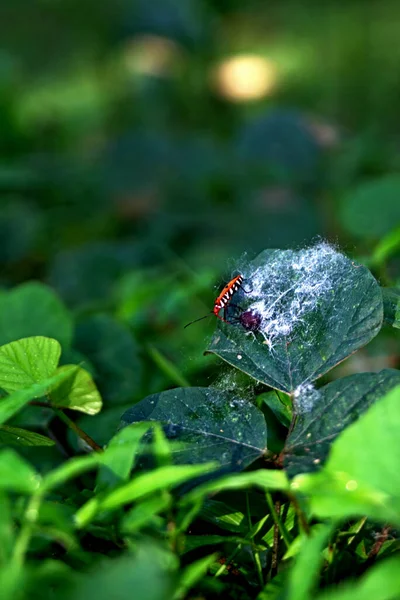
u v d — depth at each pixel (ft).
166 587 1.92
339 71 13.58
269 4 15.31
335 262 2.29
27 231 7.60
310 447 2.13
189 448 2.16
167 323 3.78
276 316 2.27
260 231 7.78
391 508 1.95
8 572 1.94
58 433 2.60
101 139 11.74
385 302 2.31
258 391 2.36
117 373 2.90
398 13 14.28
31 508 2.00
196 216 8.29
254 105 13.04
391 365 3.05
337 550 2.15
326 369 2.22
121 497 2.01
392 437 1.98
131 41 13.34
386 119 12.12
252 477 2.02
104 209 8.75
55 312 2.91
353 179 8.76
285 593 2.05
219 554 2.21
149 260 6.73
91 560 2.10
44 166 9.61
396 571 1.90
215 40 14.16
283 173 8.95
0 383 2.30
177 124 12.84
